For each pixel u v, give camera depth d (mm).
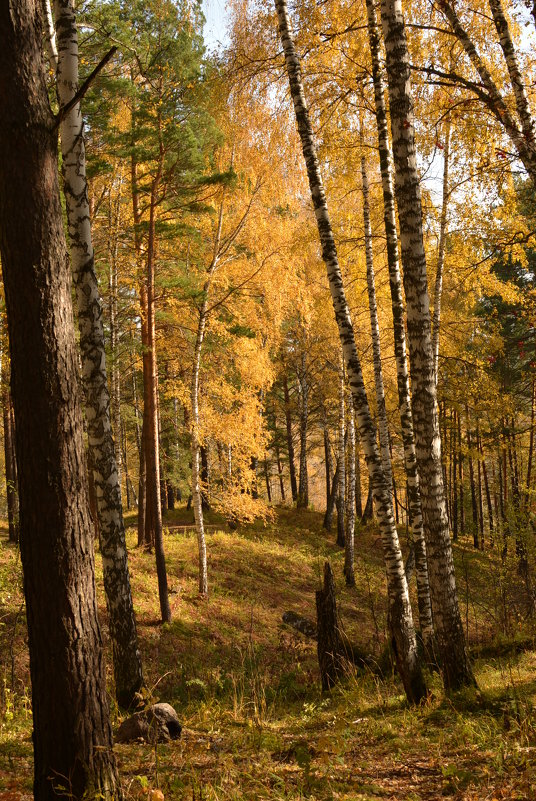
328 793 3891
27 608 3537
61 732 3465
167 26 14062
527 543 12562
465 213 10953
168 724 5797
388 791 3951
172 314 17422
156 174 15383
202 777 4371
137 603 14945
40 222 3576
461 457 19875
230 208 16438
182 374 19641
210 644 13469
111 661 10578
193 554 19531
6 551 15883
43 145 3625
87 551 3609
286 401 32625
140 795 3885
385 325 17422
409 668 6559
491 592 13570
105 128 14469
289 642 13805
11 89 3547
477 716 5492
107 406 8141
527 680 6703
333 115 9883
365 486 29078
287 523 27641
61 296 3633
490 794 3660
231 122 12055
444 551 6297
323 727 6137
